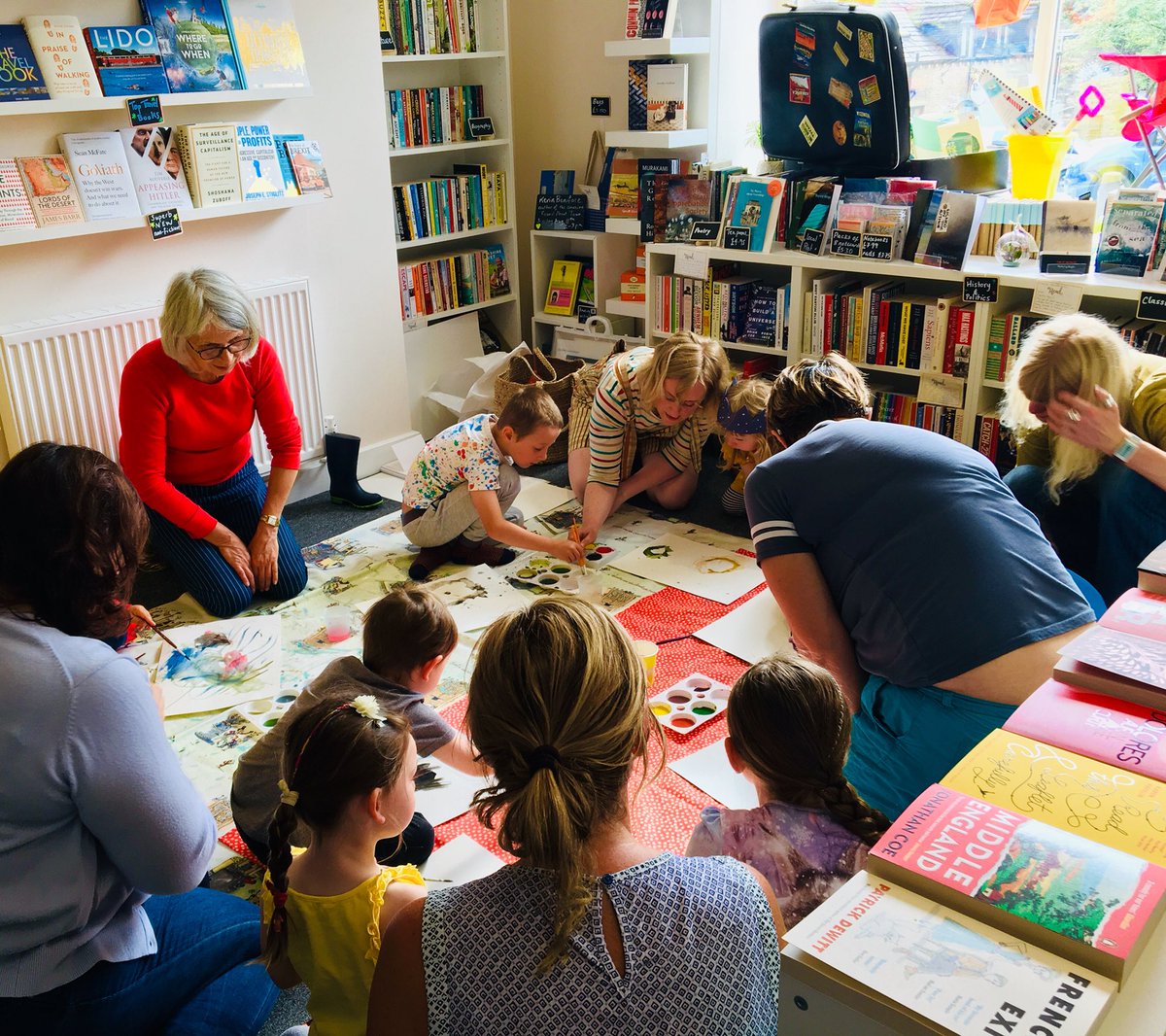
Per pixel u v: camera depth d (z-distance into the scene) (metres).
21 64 2.91
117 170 3.15
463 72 4.67
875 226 3.52
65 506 1.24
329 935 1.40
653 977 0.88
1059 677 1.28
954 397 3.49
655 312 4.20
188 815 1.33
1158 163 3.38
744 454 3.52
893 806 1.80
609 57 4.36
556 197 4.60
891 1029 0.89
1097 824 1.04
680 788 2.26
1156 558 1.49
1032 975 0.89
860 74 3.51
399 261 4.52
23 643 1.24
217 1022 1.49
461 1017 0.88
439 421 4.63
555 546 3.15
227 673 2.71
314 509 3.88
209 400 3.08
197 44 3.28
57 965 1.32
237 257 3.59
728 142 4.35
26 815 1.25
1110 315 3.33
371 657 1.96
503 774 0.95
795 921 1.33
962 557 1.66
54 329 3.11
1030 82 3.67
